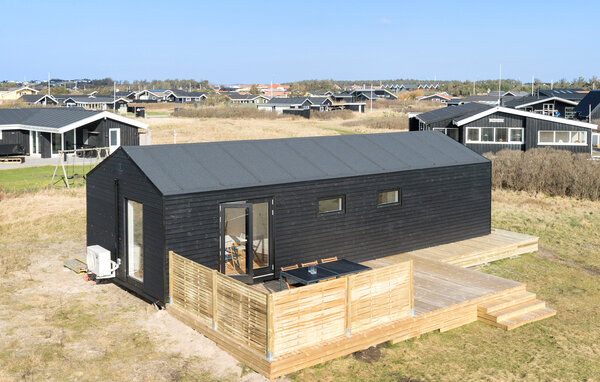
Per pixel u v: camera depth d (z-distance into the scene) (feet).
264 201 41.68
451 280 42.01
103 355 31.19
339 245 45.98
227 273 40.52
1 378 27.94
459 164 53.93
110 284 44.16
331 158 48.62
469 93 533.55
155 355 31.35
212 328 32.83
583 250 56.24
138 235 40.86
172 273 36.70
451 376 29.76
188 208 37.76
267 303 28.32
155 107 371.97
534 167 87.56
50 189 81.56
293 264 43.39
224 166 42.63
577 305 41.37
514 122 115.65
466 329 36.58
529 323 37.76
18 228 60.39
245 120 245.24
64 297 40.75
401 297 33.96
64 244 55.47
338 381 28.86
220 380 28.63
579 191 82.94
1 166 109.09
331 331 30.94
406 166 50.31
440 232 53.21
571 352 33.12
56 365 29.78
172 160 41.50
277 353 28.86
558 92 228.22
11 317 36.35
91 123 124.47
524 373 30.25
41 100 295.89
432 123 123.85
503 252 53.01
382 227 48.70
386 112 322.75
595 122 158.71
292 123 236.02
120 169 42.01
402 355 32.22
